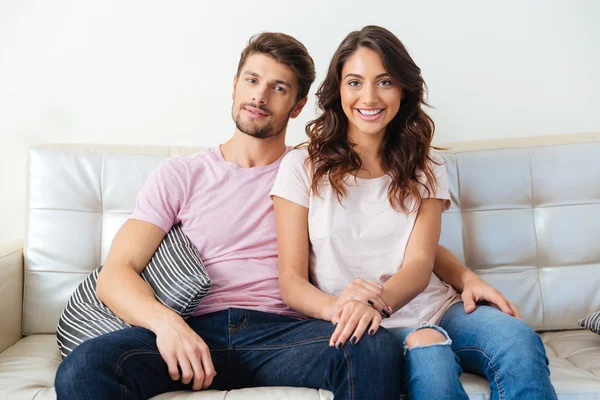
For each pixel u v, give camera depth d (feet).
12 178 7.47
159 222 5.31
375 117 5.21
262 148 5.70
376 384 4.11
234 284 5.27
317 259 5.18
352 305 4.46
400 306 4.76
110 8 7.38
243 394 4.36
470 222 6.31
